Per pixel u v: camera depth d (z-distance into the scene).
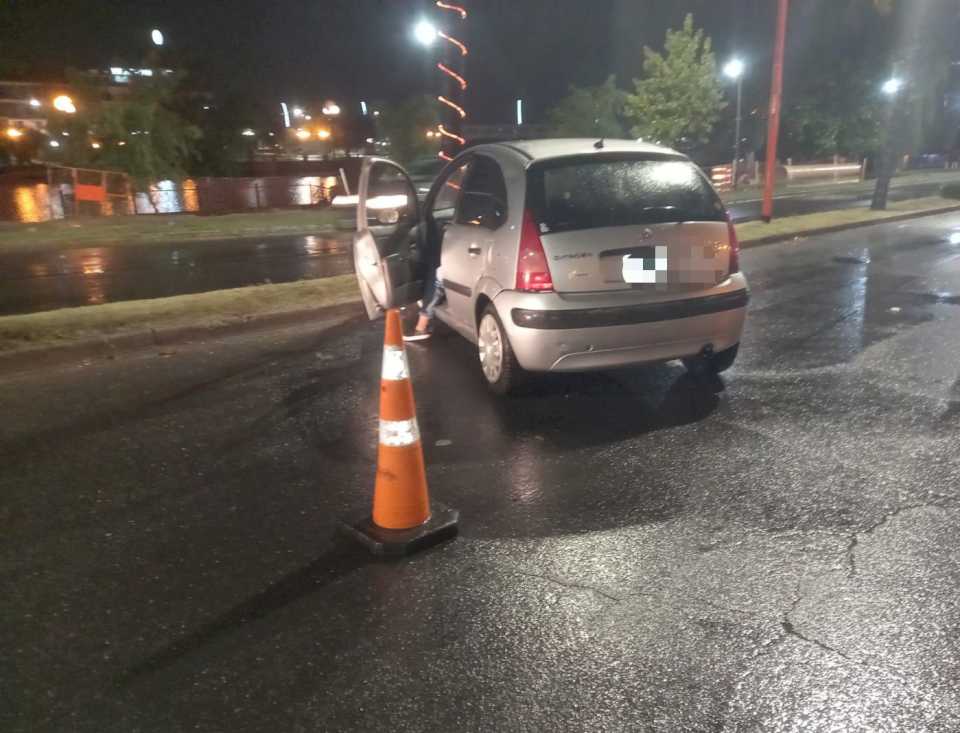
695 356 6.13
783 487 4.79
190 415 6.24
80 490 4.98
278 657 3.38
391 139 32.78
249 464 5.32
